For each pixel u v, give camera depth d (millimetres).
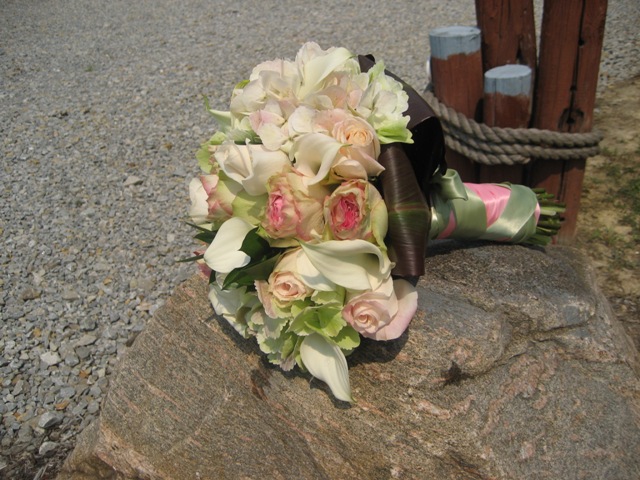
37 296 1457
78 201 1787
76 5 3527
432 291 828
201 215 731
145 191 1829
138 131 2131
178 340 898
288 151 644
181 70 2572
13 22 3283
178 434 865
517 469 698
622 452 791
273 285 648
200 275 924
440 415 695
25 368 1287
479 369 727
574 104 1143
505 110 1114
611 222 1570
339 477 736
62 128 2166
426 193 808
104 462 927
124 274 1524
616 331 897
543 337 823
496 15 1111
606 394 830
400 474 702
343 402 733
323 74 676
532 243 975
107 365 1294
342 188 612
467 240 931
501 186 920
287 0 3426
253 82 711
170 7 3416
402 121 677
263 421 803
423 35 2803
